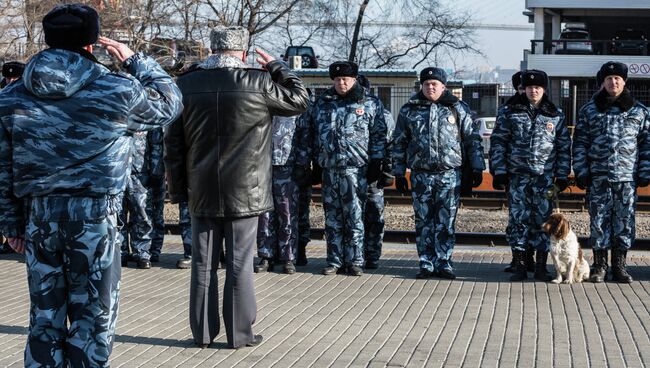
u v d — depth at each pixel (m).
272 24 30.41
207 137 6.95
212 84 6.97
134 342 7.33
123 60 5.42
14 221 5.25
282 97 7.12
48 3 21.22
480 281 10.06
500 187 10.24
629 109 9.60
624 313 8.39
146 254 10.91
